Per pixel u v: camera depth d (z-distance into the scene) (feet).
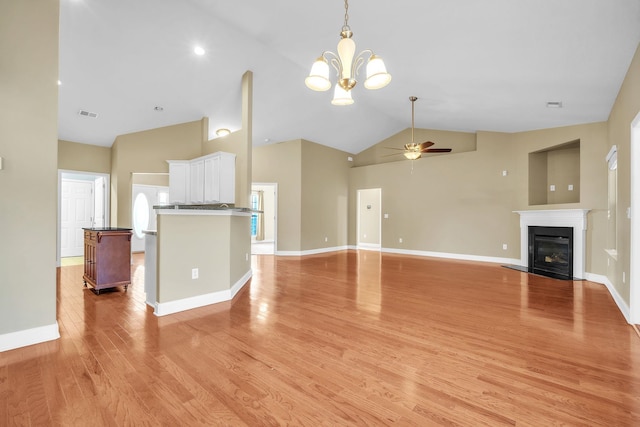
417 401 5.49
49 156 7.93
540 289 13.99
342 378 6.26
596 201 16.21
